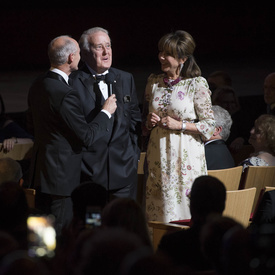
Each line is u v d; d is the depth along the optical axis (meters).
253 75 42.00
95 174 10.78
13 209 6.09
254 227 8.74
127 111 11.24
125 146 11.18
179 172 10.76
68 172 10.21
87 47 10.80
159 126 10.55
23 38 49.94
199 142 10.84
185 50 10.38
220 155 12.09
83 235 4.45
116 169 11.00
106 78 10.97
